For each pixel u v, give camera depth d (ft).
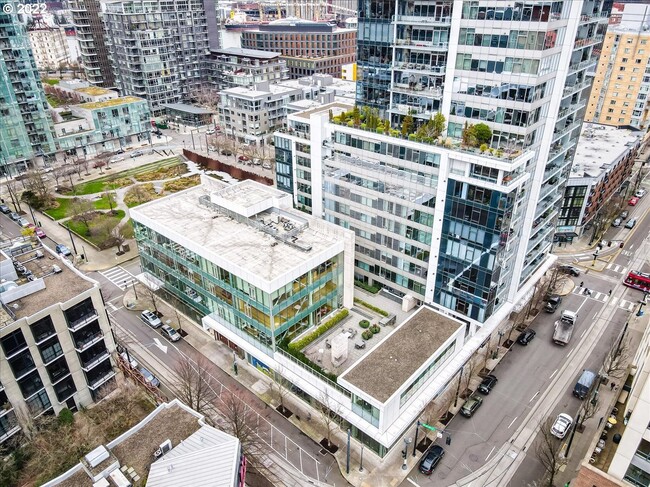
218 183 288.92
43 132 469.98
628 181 416.26
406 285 252.42
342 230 235.20
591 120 529.45
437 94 226.58
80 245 356.18
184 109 616.80
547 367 242.78
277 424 212.23
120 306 290.97
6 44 426.10
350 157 250.98
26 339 187.32
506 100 202.08
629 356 241.76
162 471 144.36
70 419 205.36
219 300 240.12
